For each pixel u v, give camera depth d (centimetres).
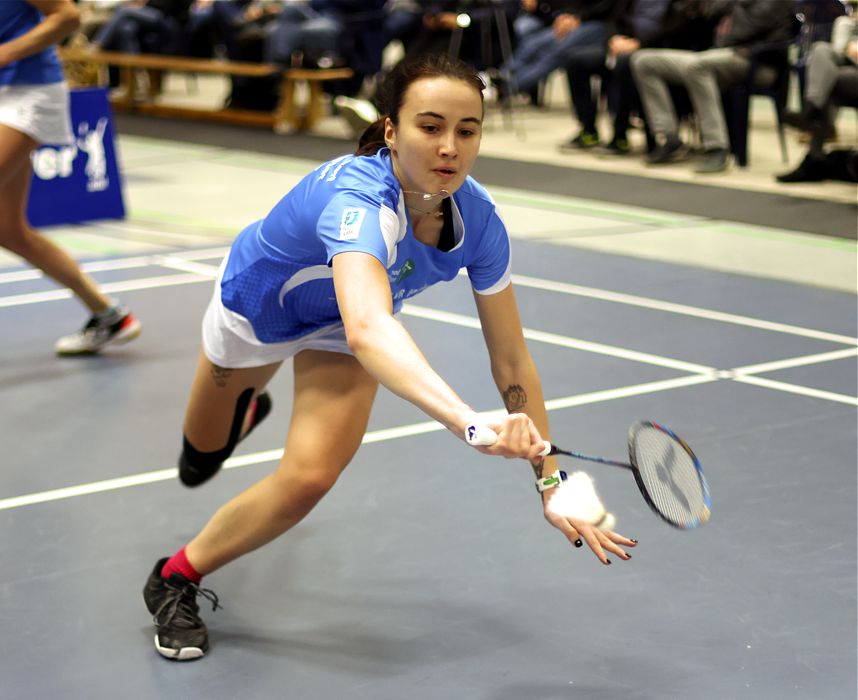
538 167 1509
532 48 1812
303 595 455
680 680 391
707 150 1444
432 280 390
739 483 559
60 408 676
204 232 1177
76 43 2244
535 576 468
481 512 529
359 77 1962
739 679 391
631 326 837
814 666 399
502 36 1814
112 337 774
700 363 751
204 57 2177
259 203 1317
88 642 420
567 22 1595
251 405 481
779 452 598
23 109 719
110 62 2144
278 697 384
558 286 952
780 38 1423
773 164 1498
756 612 437
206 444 476
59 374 740
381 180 357
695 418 648
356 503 539
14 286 970
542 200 1306
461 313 876
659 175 1441
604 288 944
